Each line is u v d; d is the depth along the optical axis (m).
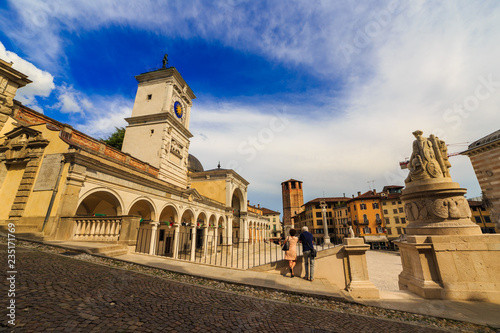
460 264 6.69
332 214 57.47
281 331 3.45
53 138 11.52
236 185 37.62
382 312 5.14
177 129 25.09
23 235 9.10
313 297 5.51
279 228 89.44
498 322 4.80
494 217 23.95
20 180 11.77
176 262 7.81
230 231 33.06
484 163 25.28
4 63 13.86
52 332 2.53
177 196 20.12
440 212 7.48
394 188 49.66
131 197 14.40
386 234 46.06
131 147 22.78
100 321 2.98
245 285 5.89
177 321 3.33
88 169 11.32
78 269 5.51
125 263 7.00
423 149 8.48
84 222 9.79
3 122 13.62
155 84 25.06
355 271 6.84
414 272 7.21
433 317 5.05
